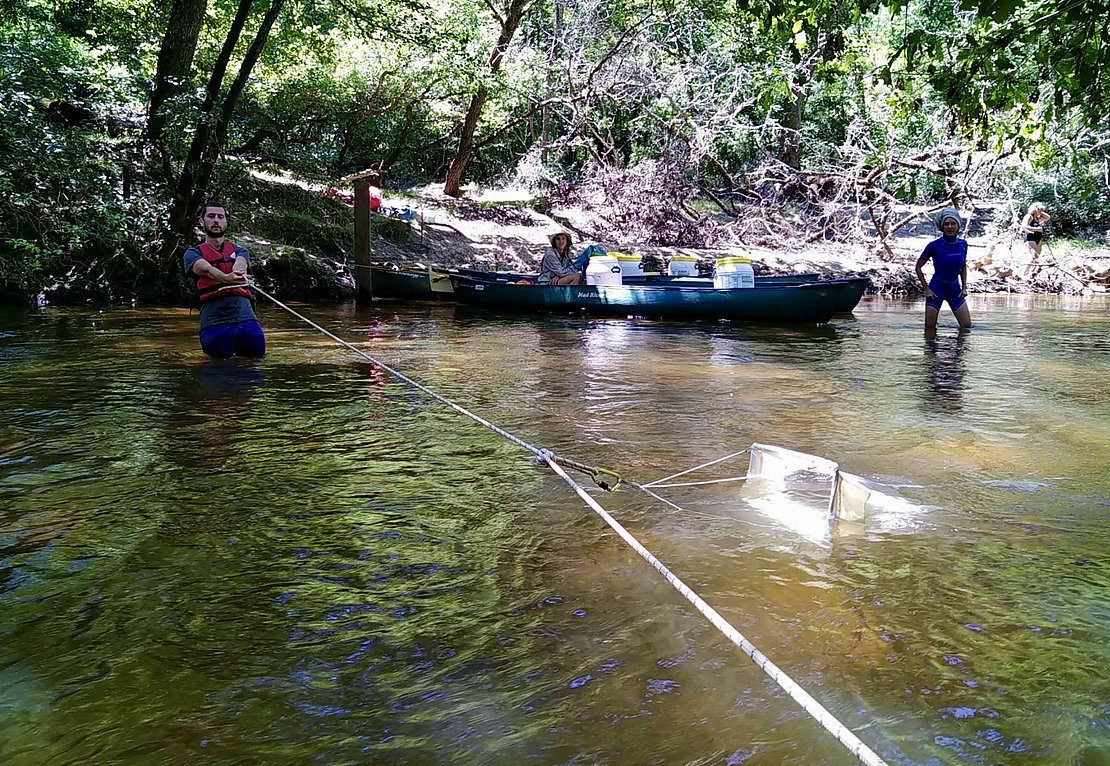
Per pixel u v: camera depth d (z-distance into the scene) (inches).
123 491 167.3
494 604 119.0
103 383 279.4
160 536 144.1
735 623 112.7
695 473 182.7
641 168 903.1
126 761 84.8
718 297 518.3
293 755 85.7
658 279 593.6
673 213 914.7
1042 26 289.9
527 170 975.6
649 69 893.2
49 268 533.3
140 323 447.2
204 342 331.9
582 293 548.1
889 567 131.5
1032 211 837.8
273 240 679.7
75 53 572.7
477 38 867.4
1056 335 463.5
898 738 87.9
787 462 168.1
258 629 112.0
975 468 188.5
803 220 946.1
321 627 112.5
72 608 117.7
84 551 137.4
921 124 836.6
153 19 721.0
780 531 147.6
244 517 153.5
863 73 885.8
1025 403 264.7
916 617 114.7
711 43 901.8
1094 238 1007.6
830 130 1189.7
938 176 896.3
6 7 608.1
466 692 97.0
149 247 554.9
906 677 99.6
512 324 495.8
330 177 716.7
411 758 85.1
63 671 101.6
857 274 814.5
